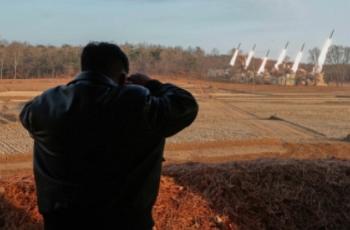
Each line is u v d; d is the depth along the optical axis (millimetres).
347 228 5234
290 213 5191
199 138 27172
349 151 25188
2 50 106875
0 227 4777
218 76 122750
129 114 2680
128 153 2697
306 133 32219
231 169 5418
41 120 2744
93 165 2662
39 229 4797
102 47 2891
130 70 3201
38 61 107500
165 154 22531
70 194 2660
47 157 2738
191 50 136750
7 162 19891
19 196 4930
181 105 2797
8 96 54750
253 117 42188
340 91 86500
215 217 5004
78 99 2723
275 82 113438
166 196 5082
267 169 5418
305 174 5457
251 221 5059
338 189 5426
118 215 2682
